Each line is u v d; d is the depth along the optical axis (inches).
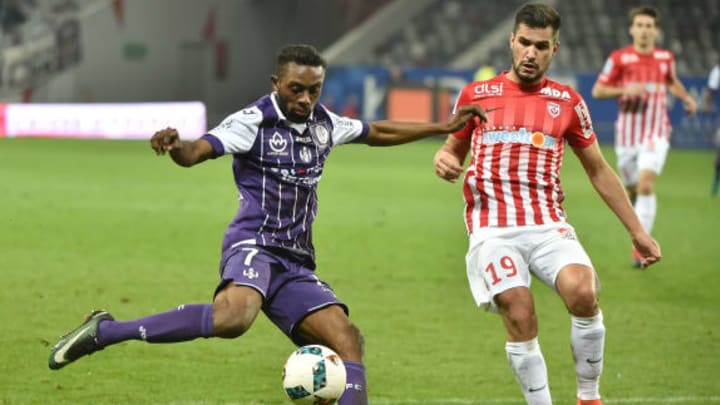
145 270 1544.0
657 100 1845.5
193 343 1123.9
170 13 5625.0
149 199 2455.7
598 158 872.9
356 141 814.5
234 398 919.7
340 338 747.4
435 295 1434.5
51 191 2546.8
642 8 1850.4
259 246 765.3
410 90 4768.7
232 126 755.4
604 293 1483.8
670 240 2023.9
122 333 733.3
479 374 1025.5
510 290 806.5
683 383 1000.2
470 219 862.5
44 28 5585.6
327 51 5698.8
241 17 5674.2
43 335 1131.3
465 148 900.6
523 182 846.5
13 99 5477.4
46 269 1526.8
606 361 1087.0
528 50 844.0
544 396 800.3
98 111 4611.2
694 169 3821.4
